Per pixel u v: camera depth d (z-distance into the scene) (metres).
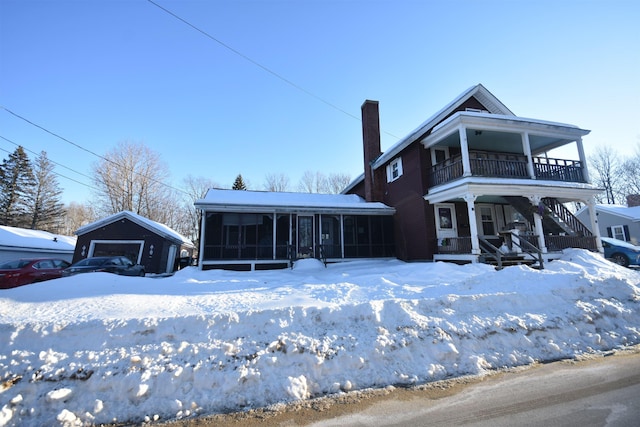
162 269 17.84
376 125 19.98
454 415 2.95
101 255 17.41
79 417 3.04
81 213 48.19
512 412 2.96
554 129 13.66
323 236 15.65
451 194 12.73
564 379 3.72
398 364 3.99
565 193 13.12
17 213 37.78
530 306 5.54
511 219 15.77
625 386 3.49
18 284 11.58
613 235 24.36
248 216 14.57
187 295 6.41
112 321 4.12
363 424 2.84
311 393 3.48
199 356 3.77
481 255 11.38
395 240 16.42
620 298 6.16
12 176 38.00
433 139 14.08
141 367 3.56
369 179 19.09
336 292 6.46
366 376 3.77
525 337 4.71
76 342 3.84
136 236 17.80
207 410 3.16
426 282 8.21
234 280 9.32
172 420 3.02
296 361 3.82
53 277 12.62
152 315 4.62
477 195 12.00
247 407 3.21
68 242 25.31
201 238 13.66
